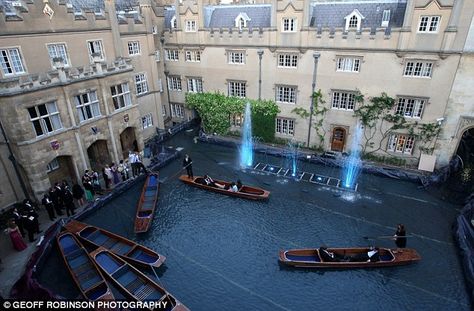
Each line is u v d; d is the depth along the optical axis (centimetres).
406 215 2341
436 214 2350
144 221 2177
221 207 2445
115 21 2966
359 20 2750
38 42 2433
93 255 1839
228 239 2122
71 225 2148
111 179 2631
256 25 3291
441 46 2484
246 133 3641
